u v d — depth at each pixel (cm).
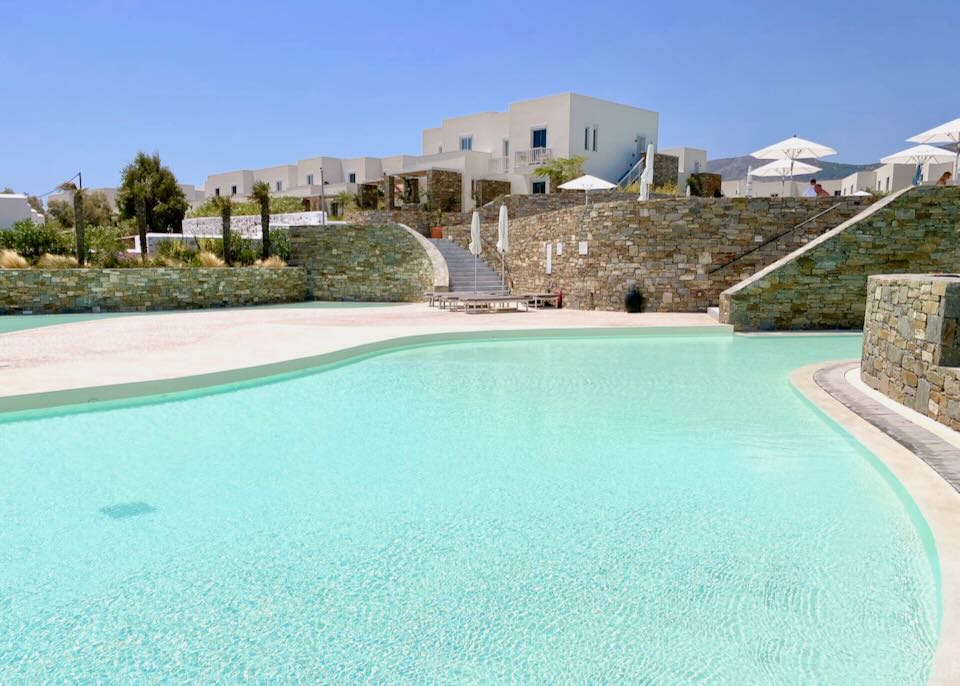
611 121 3488
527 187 3422
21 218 3114
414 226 3047
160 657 288
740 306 1372
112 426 664
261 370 873
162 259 1970
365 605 333
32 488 499
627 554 388
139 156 4297
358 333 1216
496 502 473
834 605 327
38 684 268
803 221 1573
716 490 493
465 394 818
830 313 1387
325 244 2228
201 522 439
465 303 1848
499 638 302
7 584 356
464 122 3847
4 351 974
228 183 5275
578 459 569
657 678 271
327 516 450
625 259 1680
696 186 3438
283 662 284
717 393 825
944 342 609
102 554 393
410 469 545
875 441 559
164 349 1003
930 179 3030
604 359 1080
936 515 386
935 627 306
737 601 332
